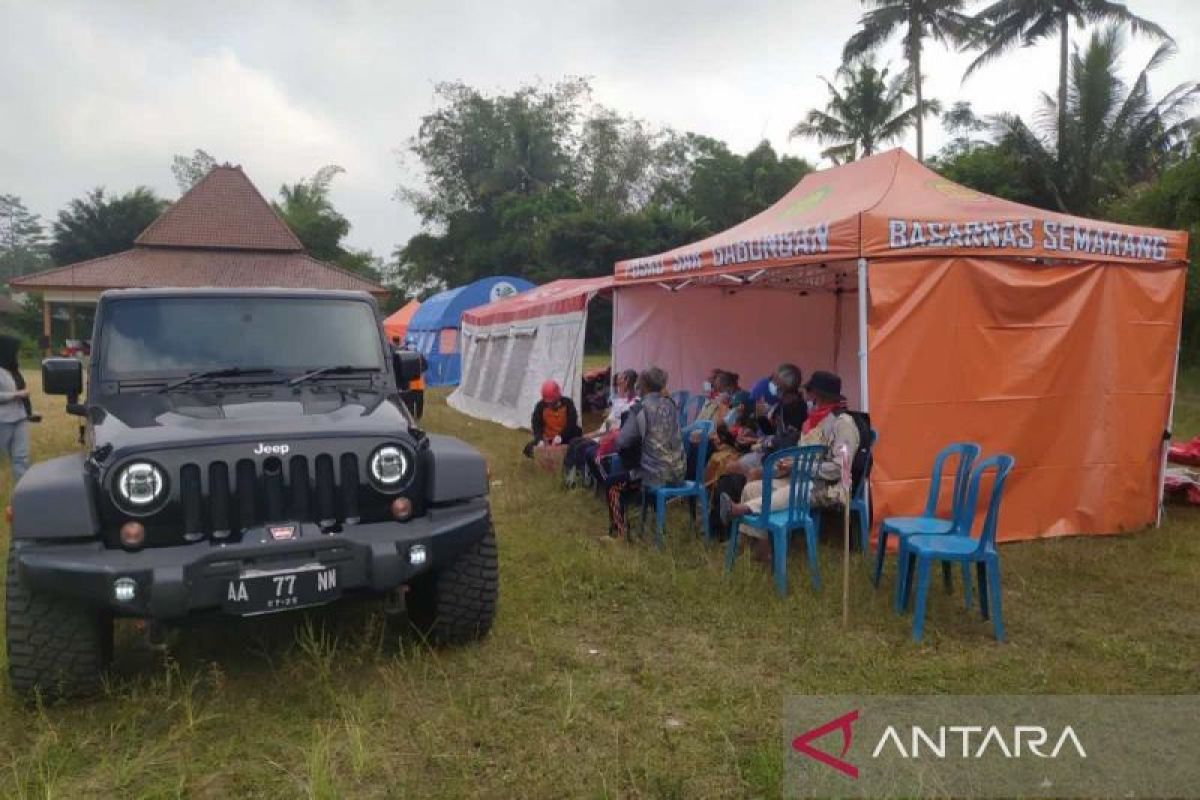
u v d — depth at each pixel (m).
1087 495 7.34
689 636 5.02
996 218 6.91
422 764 3.60
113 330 4.92
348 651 4.70
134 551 3.82
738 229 10.11
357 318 5.39
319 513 4.08
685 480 7.10
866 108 39.09
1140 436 7.48
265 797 3.38
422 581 4.79
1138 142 31.97
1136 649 4.84
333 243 65.25
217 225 43.50
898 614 5.30
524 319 14.95
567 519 7.85
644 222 46.78
